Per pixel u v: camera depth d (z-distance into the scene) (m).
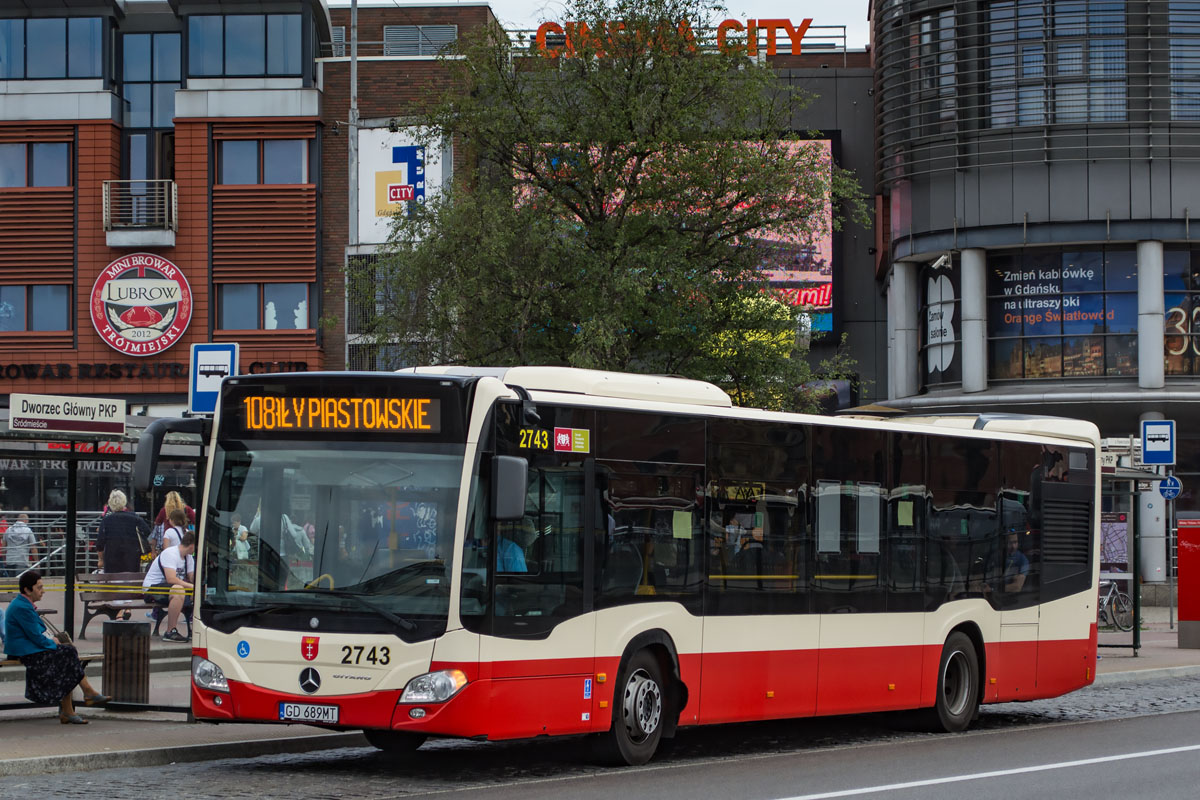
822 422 16.27
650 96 27.34
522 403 12.98
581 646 13.33
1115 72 43.69
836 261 52.72
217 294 47.84
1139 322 44.03
